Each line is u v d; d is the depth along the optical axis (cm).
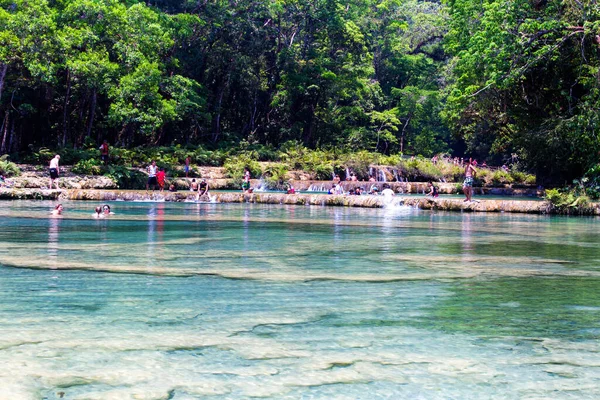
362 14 6844
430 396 314
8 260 820
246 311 507
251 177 4256
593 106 2836
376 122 7000
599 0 2808
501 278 707
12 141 4416
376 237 1259
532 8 3164
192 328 446
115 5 3834
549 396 315
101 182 3372
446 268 788
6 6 3531
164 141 5294
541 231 1488
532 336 434
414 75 7506
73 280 657
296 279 678
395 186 4088
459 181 4816
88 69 3481
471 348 402
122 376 338
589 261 884
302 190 4075
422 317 491
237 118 6041
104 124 4669
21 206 2266
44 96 4322
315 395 313
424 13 8131
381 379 338
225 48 5425
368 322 471
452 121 4503
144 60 3731
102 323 459
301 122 6153
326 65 6041
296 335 429
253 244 1085
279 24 5828
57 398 304
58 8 3759
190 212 2097
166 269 748
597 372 354
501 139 4928
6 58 3344
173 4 5584
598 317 497
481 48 3017
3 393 309
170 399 304
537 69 3344
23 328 441
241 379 335
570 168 3538
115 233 1278
